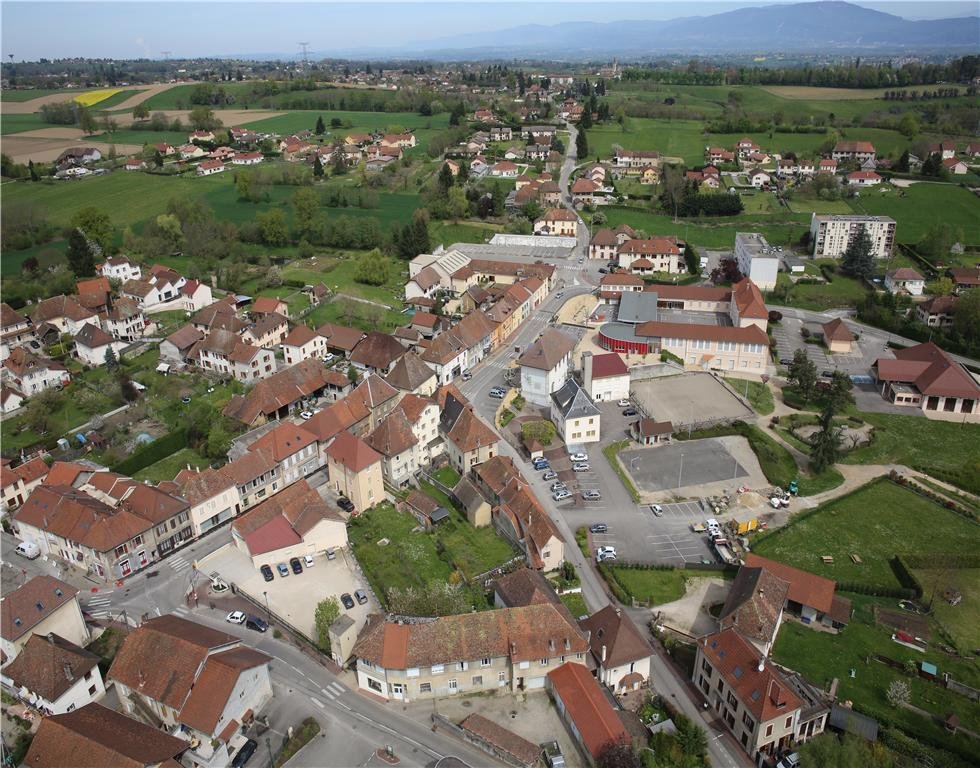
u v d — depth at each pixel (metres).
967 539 126.75
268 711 89.69
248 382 175.25
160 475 140.62
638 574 116.56
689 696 94.75
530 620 93.25
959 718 91.12
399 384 164.25
